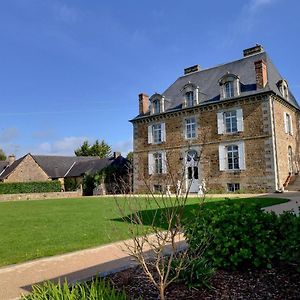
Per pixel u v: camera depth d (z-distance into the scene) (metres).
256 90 23.12
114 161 40.75
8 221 12.40
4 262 6.26
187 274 4.11
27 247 7.54
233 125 24.22
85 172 40.75
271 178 21.97
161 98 28.48
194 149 25.98
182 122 26.89
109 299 3.17
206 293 3.86
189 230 4.92
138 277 4.59
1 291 4.64
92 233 9.06
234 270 4.57
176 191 4.52
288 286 3.90
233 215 4.82
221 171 24.39
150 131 29.00
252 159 22.97
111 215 13.10
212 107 25.16
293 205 13.43
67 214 14.27
